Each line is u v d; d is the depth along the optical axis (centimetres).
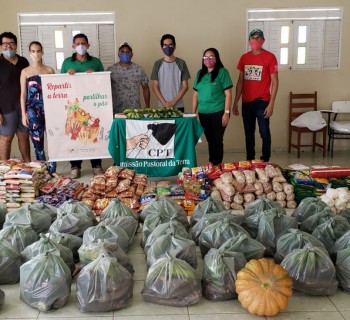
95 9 659
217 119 551
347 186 450
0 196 453
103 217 372
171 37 567
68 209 368
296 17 677
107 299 253
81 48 550
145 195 441
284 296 251
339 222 330
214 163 569
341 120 706
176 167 521
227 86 541
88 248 289
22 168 459
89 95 548
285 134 704
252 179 448
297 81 696
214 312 257
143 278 297
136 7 661
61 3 657
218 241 312
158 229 317
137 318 251
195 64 679
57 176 511
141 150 517
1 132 558
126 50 565
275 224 328
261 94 571
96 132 557
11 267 287
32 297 257
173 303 261
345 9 678
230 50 679
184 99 687
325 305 263
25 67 558
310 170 462
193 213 380
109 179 456
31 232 322
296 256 274
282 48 686
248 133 594
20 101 553
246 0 668
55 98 543
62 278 258
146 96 596
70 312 257
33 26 661
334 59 694
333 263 297
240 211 441
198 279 266
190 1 664
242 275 258
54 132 551
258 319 250
